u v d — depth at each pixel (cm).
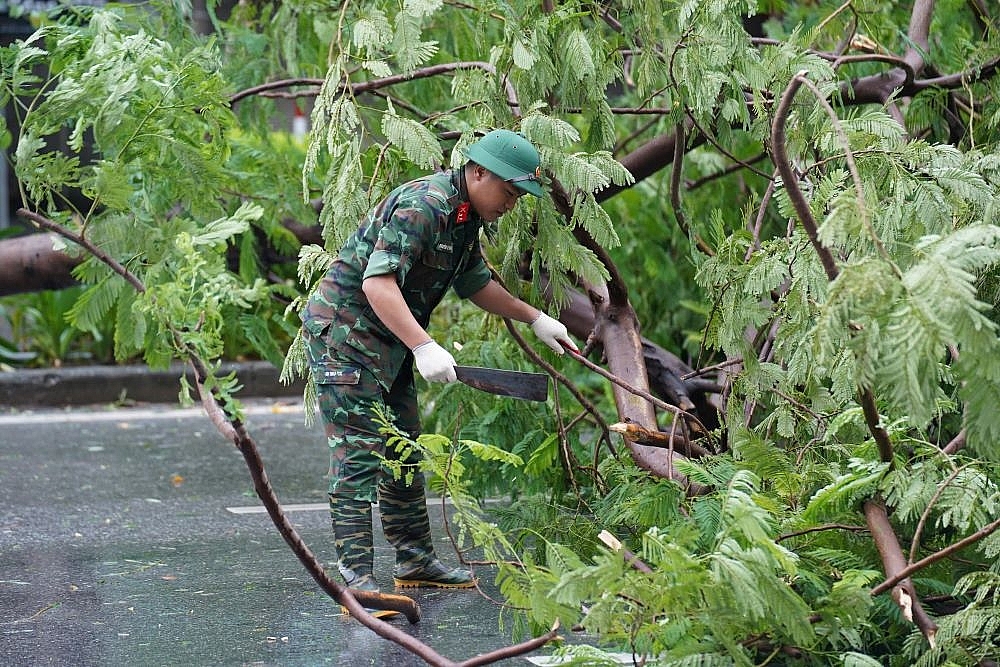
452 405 736
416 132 609
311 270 641
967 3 825
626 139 977
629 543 629
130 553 729
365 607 584
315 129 631
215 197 735
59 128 616
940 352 362
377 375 596
